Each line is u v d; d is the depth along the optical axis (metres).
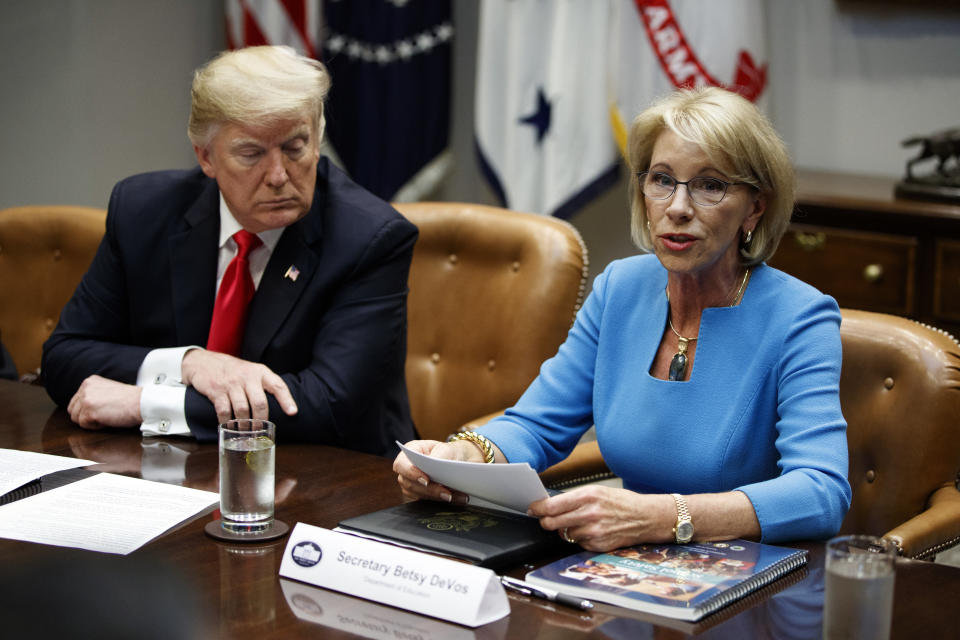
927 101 3.50
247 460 1.30
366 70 3.81
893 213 2.90
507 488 1.31
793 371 1.52
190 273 1.97
